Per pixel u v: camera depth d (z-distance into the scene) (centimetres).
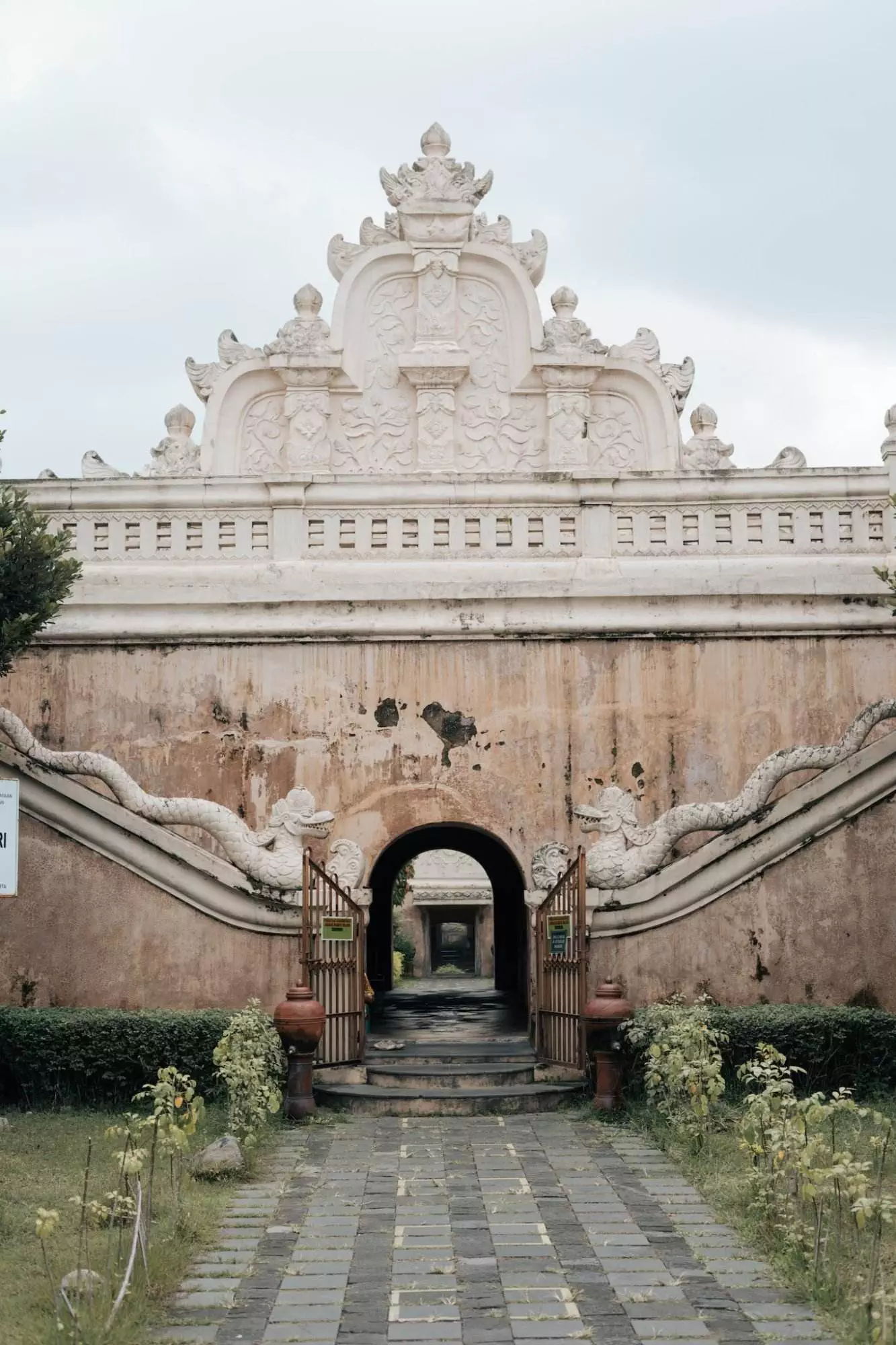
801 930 1291
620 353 1485
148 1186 870
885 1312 651
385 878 2008
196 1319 695
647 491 1420
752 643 1386
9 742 1330
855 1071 1205
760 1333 673
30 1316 686
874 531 1414
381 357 1495
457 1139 1088
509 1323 686
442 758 1368
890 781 1297
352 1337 670
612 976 1288
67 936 1303
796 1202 823
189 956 1295
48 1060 1195
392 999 1902
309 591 1392
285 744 1373
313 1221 859
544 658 1383
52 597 1161
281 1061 1185
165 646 1392
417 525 1424
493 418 1485
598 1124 1139
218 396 1480
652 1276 754
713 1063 1041
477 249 1498
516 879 2006
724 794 1363
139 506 1427
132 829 1308
